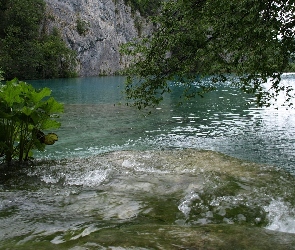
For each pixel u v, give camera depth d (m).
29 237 2.66
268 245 2.26
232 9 6.20
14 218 3.19
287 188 4.29
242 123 13.29
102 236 2.51
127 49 7.59
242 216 3.39
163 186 4.38
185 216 3.36
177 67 7.30
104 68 70.00
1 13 53.84
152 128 12.38
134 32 80.44
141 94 7.72
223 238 2.38
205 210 3.52
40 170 5.25
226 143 9.98
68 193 4.12
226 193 4.05
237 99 21.72
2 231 2.82
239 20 6.07
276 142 10.00
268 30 5.73
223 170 5.18
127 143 9.98
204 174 4.93
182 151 6.78
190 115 15.45
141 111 16.81
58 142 10.12
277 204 3.71
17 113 5.40
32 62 51.09
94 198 3.91
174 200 3.82
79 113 16.08
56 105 5.66
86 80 49.94
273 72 6.83
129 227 2.75
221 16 6.55
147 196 3.98
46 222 3.06
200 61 7.40
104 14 72.12
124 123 13.42
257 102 7.68
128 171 5.17
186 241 2.34
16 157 6.32
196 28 7.03
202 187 4.29
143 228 2.67
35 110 5.52
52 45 55.62
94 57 67.75
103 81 46.91
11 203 3.71
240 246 2.24
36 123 5.64
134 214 3.37
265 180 4.64
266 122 13.43
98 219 3.19
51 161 5.91
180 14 7.13
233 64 6.73
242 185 4.40
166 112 16.44
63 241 2.52
